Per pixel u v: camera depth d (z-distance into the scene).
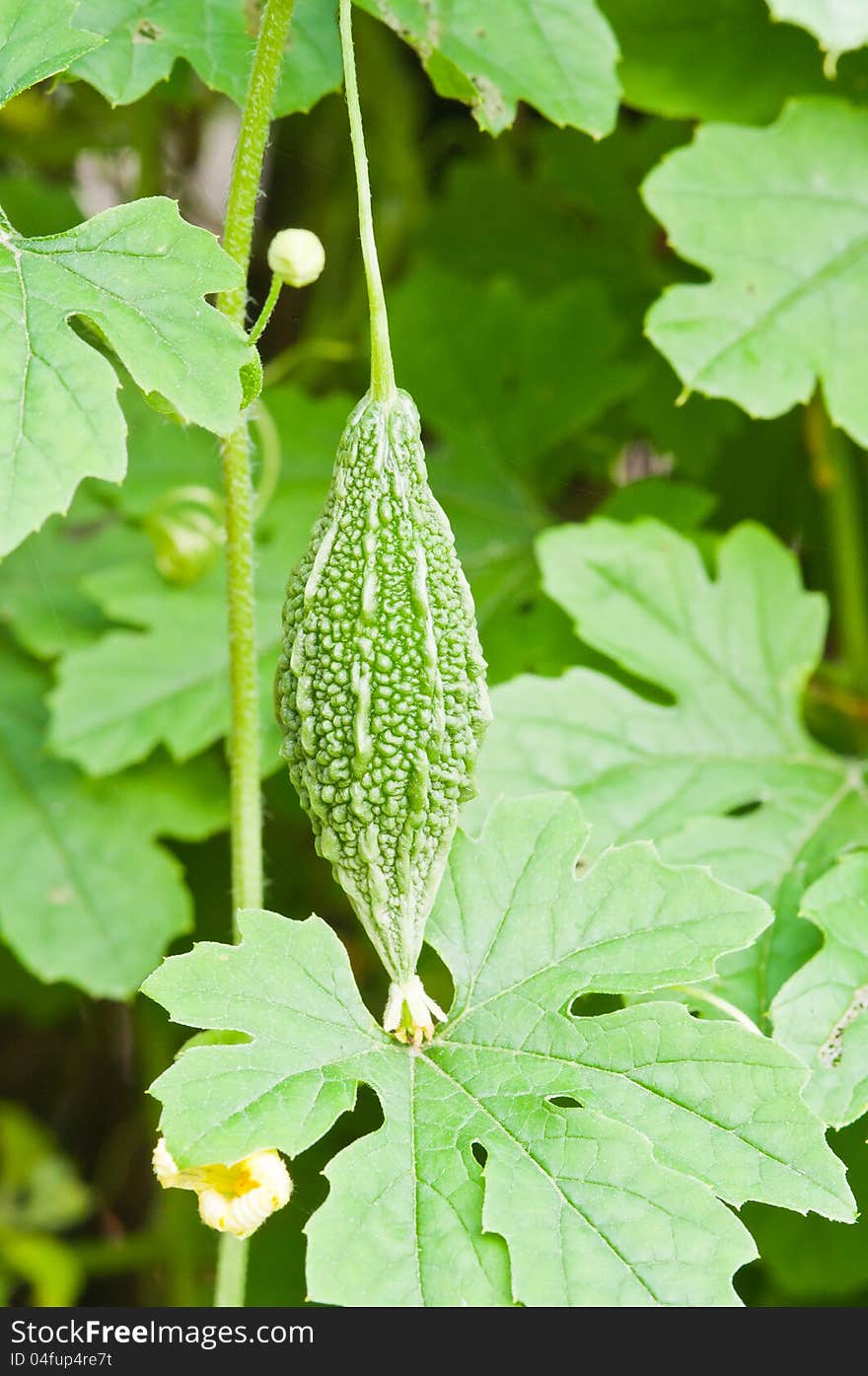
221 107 1.22
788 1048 0.83
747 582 0.93
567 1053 0.80
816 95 0.96
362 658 0.78
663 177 0.91
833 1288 0.96
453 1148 0.79
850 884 0.85
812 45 0.96
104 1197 1.27
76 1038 1.26
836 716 1.00
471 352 1.06
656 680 0.91
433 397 1.06
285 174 1.26
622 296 1.18
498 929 0.82
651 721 0.91
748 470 1.14
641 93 0.97
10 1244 1.18
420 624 0.78
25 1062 1.27
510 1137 0.79
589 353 1.05
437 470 1.05
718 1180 0.78
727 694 0.92
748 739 0.91
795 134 0.92
